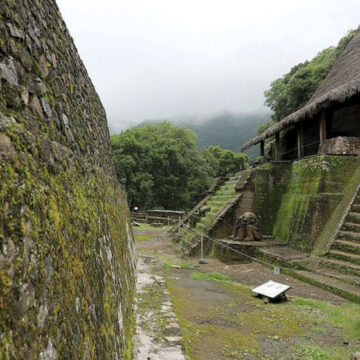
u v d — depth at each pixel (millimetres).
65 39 3195
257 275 8680
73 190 2475
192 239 12461
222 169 40844
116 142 30656
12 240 1312
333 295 6766
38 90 2121
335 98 10344
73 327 1817
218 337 4590
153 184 30156
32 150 1779
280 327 5012
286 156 18938
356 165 10680
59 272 1756
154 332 4332
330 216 9930
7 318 1171
